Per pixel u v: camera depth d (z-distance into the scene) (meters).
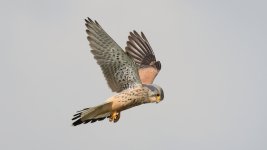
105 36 13.51
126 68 13.90
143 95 13.92
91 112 13.53
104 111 13.72
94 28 13.54
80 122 13.59
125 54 13.66
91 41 13.66
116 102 13.67
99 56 13.76
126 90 13.91
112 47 13.62
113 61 13.82
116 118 13.90
